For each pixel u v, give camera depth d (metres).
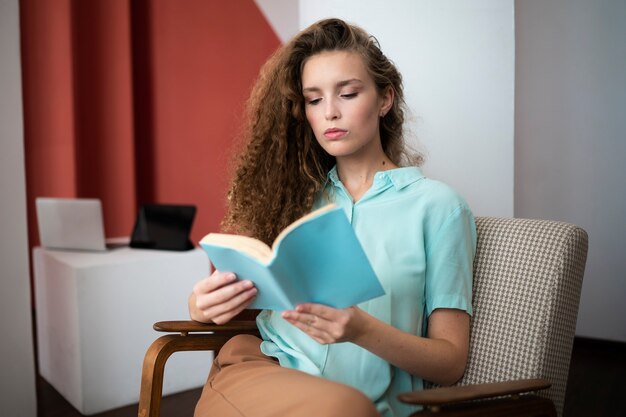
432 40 2.12
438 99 2.13
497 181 2.14
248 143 1.61
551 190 3.32
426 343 1.19
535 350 1.25
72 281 2.38
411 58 2.14
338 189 1.46
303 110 1.48
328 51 1.33
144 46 4.43
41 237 2.78
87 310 2.39
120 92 4.21
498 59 2.11
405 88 2.15
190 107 4.51
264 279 1.02
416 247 1.30
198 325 1.38
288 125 1.52
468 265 1.30
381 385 1.27
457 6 2.10
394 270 1.29
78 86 4.07
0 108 2.11
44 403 2.56
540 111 3.31
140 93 4.48
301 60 1.43
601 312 3.24
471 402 1.04
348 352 1.29
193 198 4.58
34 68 3.84
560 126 3.27
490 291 1.33
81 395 2.40
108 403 2.46
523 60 3.32
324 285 1.01
